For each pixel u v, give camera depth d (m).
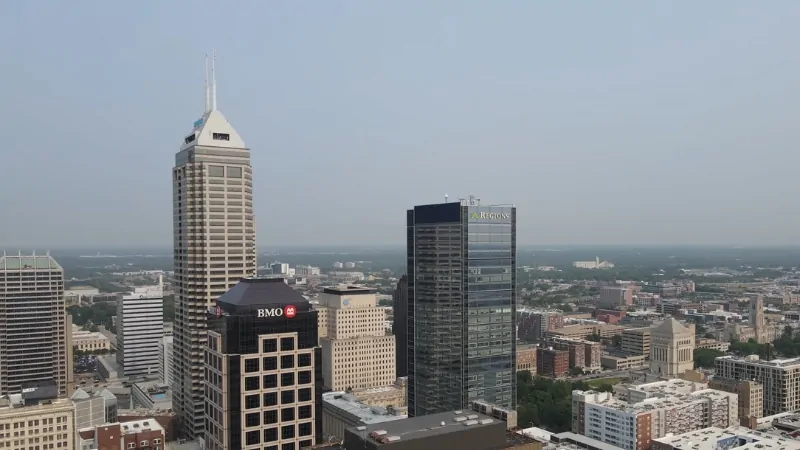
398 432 171.38
